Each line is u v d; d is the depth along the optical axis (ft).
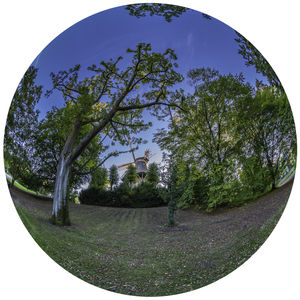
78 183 14.70
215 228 14.67
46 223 15.58
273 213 16.63
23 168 16.34
